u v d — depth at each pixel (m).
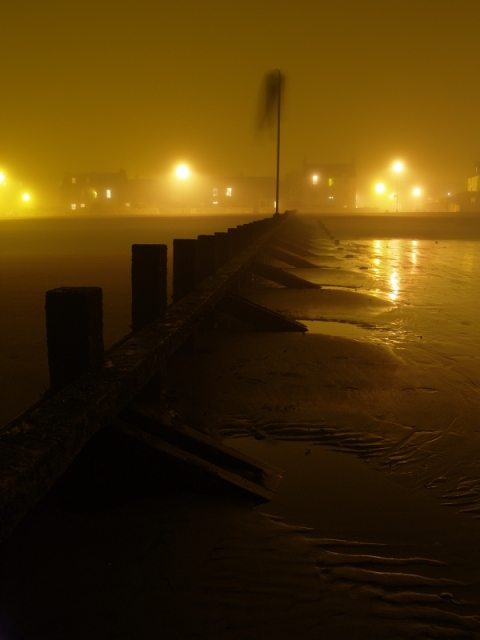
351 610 2.42
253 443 4.23
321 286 12.81
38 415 2.49
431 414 4.84
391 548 2.88
